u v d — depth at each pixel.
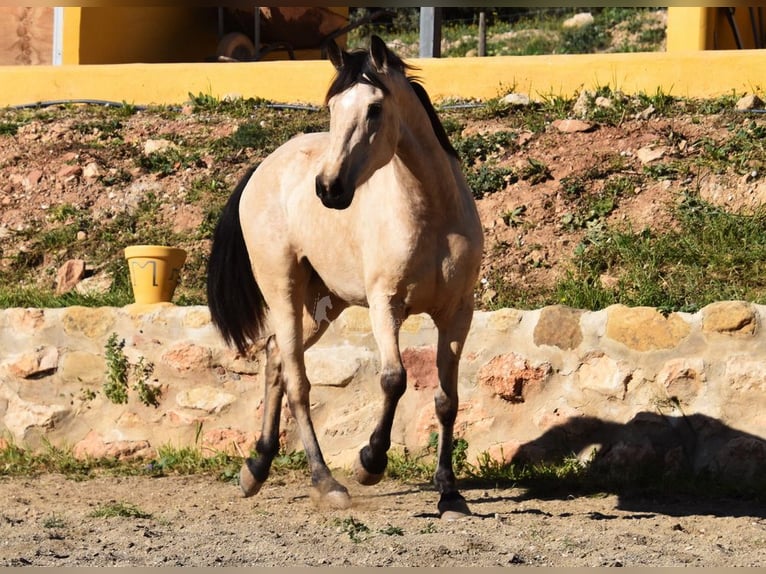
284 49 22.19
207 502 8.66
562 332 9.59
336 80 7.12
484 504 8.40
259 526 7.52
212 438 10.32
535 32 32.28
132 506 8.49
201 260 12.66
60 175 14.38
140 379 10.54
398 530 7.11
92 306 11.52
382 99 6.98
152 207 13.68
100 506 8.47
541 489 8.94
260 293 9.02
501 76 14.73
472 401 9.76
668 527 7.38
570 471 9.26
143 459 10.42
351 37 33.84
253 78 15.85
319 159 8.35
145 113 15.93
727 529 7.36
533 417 9.59
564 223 12.07
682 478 8.96
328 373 10.10
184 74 16.09
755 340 9.11
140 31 20.08
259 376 10.30
